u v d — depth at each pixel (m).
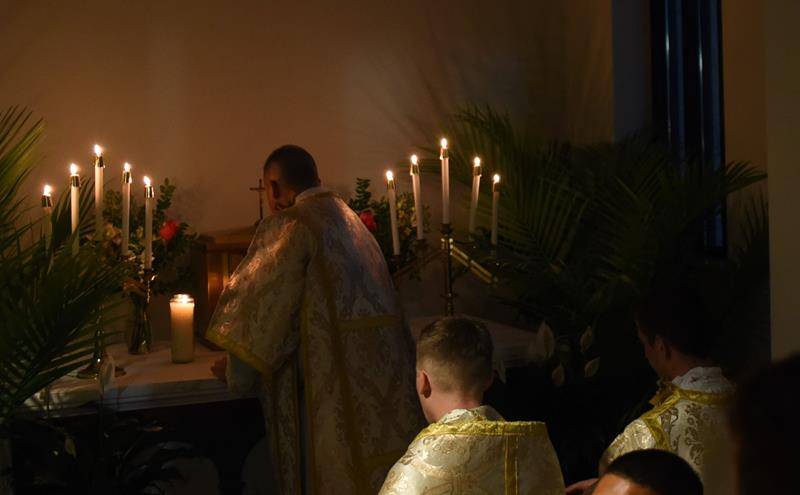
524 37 5.00
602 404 3.86
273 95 4.53
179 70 4.36
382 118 4.73
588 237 4.37
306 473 3.20
